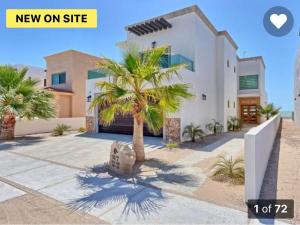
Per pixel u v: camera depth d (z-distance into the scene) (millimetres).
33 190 4492
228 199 3971
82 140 11359
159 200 3963
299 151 8312
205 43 14008
